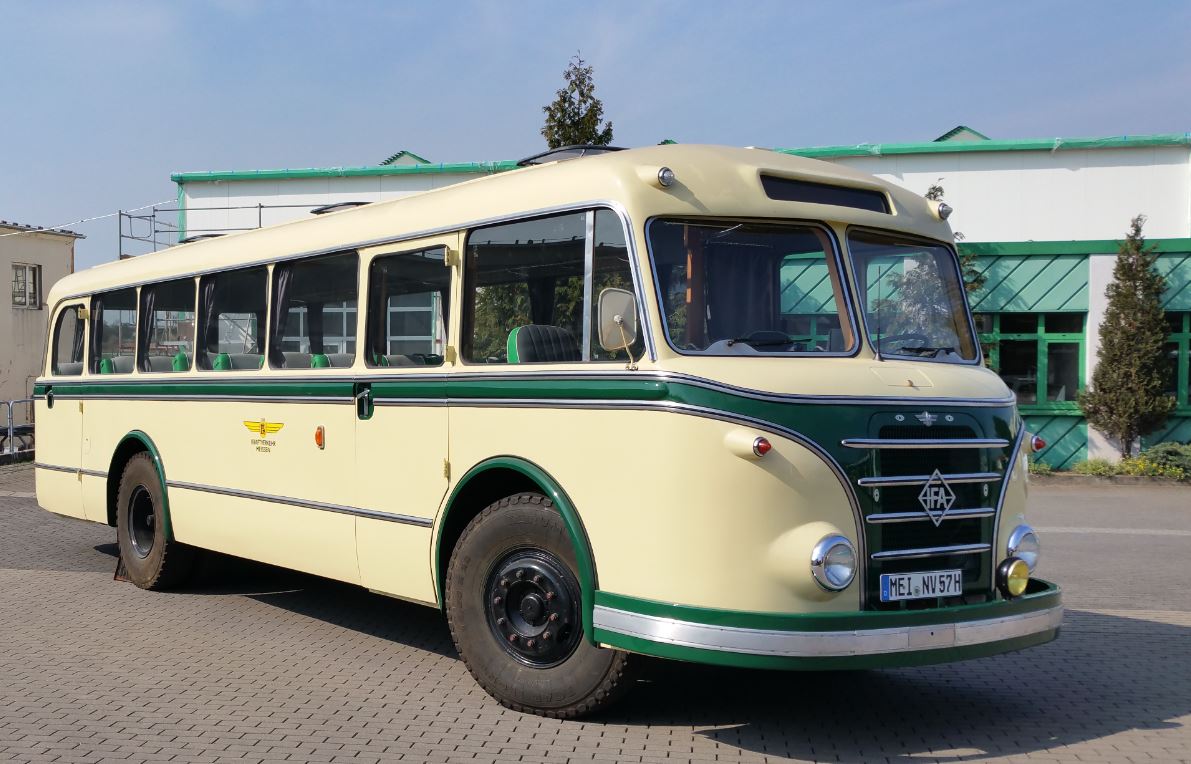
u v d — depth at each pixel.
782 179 5.67
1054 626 5.50
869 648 4.77
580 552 5.23
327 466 6.94
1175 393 20.53
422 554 6.20
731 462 4.82
